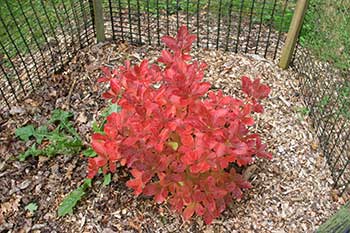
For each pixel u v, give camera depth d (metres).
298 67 3.07
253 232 2.29
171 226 2.30
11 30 3.20
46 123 2.76
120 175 2.49
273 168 2.53
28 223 2.34
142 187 2.13
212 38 3.27
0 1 3.29
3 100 2.86
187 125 1.99
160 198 2.09
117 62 3.10
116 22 3.36
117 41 3.26
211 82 2.93
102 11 3.10
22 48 3.12
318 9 2.84
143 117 2.01
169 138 2.10
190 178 2.11
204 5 3.54
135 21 3.37
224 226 2.30
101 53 3.16
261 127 2.72
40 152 2.59
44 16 3.29
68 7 3.31
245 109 2.16
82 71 3.05
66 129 2.73
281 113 2.81
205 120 1.97
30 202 2.41
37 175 2.52
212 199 2.11
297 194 2.43
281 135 2.69
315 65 2.87
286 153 2.61
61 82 2.99
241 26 3.38
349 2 2.68
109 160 2.18
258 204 2.39
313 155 2.61
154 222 2.32
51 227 2.32
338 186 2.47
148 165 1.99
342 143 2.57
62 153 2.60
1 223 2.33
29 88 2.95
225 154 2.04
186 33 2.28
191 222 2.31
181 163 2.03
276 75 3.04
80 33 3.19
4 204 2.40
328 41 2.74
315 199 2.42
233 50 3.20
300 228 2.30
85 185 2.42
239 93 2.88
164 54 2.24
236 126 1.99
